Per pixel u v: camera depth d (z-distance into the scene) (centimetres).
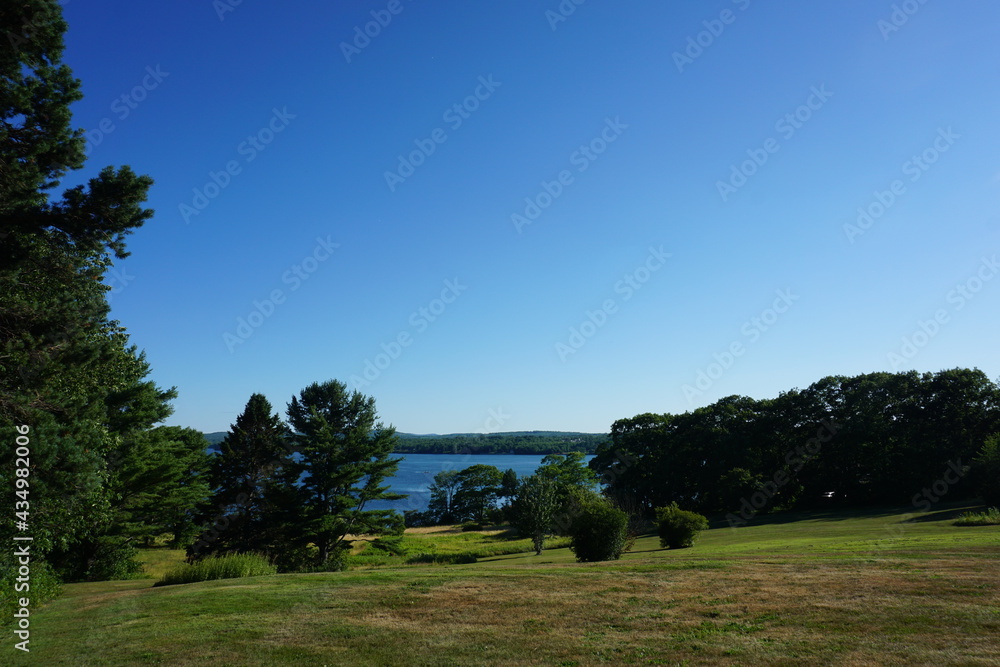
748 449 6000
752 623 910
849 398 5797
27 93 1431
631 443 6681
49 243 1558
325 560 4222
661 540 2961
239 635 995
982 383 5366
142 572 3600
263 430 5131
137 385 3350
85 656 911
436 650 866
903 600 977
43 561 1997
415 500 9650
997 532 2177
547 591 1271
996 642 736
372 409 4659
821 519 4250
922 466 5162
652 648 817
